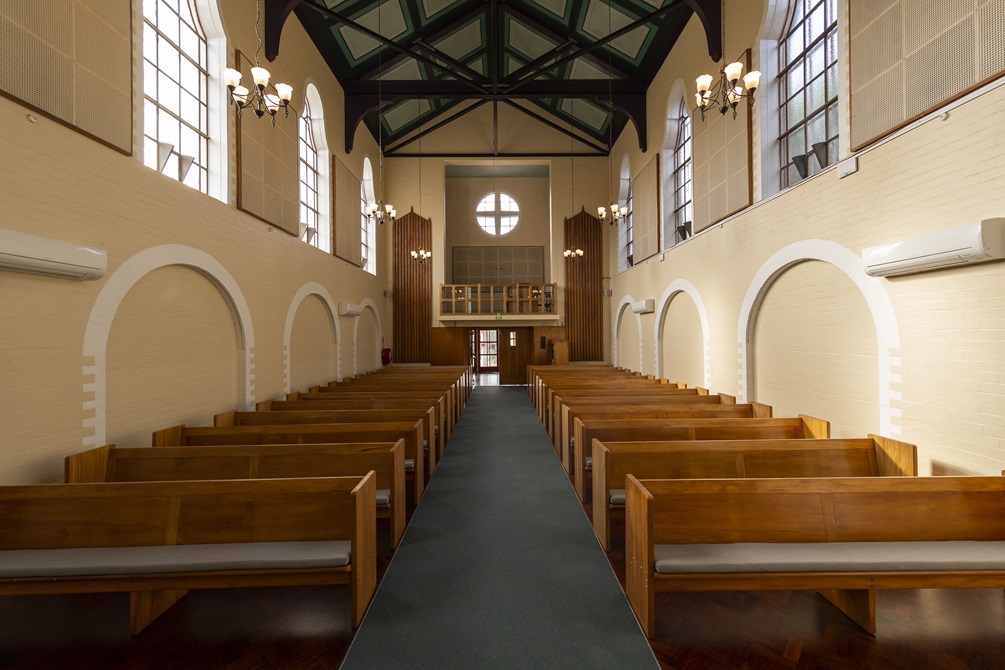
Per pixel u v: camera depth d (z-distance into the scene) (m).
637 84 12.73
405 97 12.97
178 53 6.13
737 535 3.26
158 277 5.51
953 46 4.12
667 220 11.38
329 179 10.87
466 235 18.53
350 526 3.38
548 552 4.22
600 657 2.86
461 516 5.05
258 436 5.54
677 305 10.65
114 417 4.89
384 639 3.04
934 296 4.38
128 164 4.96
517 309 16.78
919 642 2.96
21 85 3.82
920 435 4.53
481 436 9.01
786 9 6.90
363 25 10.68
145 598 3.16
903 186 4.67
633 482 3.32
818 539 3.26
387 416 6.45
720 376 8.46
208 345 6.45
